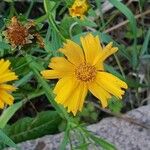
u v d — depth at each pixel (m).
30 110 0.32
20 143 0.28
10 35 0.22
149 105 0.29
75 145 0.27
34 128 0.29
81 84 0.21
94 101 0.32
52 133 0.29
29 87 0.26
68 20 0.27
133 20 0.27
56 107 0.23
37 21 0.23
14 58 0.24
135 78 0.33
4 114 0.26
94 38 0.21
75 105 0.20
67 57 0.21
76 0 0.22
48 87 0.23
